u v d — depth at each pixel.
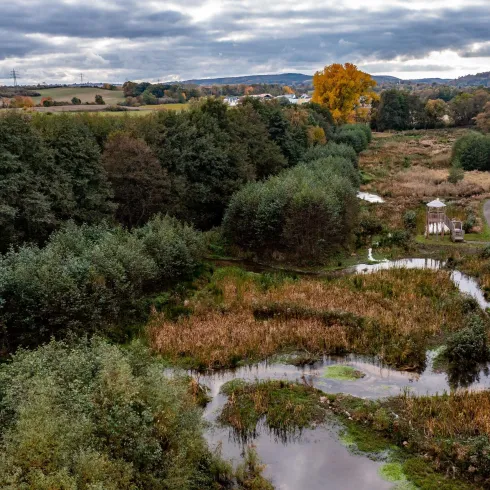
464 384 21.23
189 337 25.05
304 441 17.78
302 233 38.50
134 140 41.09
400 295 29.56
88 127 44.62
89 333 24.33
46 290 23.27
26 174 31.31
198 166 45.81
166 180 41.81
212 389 21.33
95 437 13.05
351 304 28.22
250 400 20.22
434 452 16.69
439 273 33.38
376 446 17.38
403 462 16.55
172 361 23.33
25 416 12.75
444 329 25.75
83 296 24.55
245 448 17.48
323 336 24.86
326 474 16.08
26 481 11.44
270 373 22.48
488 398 19.34
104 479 12.00
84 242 30.02
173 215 42.91
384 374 22.17
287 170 55.12
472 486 15.37
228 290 31.31
